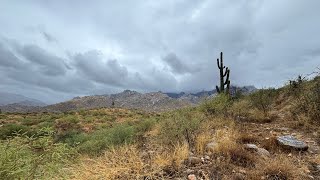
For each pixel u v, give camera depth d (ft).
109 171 17.37
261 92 48.03
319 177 16.75
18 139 13.48
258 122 32.60
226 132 26.40
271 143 22.29
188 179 16.17
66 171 16.24
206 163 18.04
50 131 13.91
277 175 16.35
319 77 37.52
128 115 119.34
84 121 88.53
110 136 32.19
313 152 20.86
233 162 18.34
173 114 31.24
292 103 35.60
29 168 12.81
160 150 21.45
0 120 101.45
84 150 29.17
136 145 24.16
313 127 26.50
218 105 38.73
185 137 23.36
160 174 16.79
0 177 11.98
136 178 16.43
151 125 38.58
